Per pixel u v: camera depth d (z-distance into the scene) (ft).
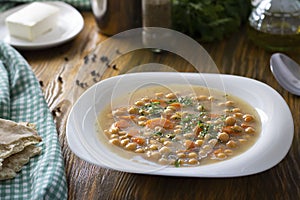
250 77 2.74
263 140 2.11
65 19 3.30
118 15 3.12
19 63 2.71
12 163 2.11
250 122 2.25
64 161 2.19
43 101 2.48
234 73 2.78
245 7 3.23
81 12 3.50
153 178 2.08
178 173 1.91
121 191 2.03
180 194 2.01
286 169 2.12
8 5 3.47
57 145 2.19
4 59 2.81
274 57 2.75
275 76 2.66
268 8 2.87
